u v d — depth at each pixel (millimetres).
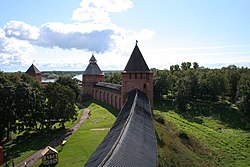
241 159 44906
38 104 53531
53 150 34719
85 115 72312
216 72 104562
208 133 60062
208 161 39594
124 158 17281
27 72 119562
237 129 66750
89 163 19375
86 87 114312
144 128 27281
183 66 172125
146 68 53500
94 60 116250
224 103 93125
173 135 44219
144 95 50188
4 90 48938
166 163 30656
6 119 47562
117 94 72938
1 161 37125
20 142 48656
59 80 95312
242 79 91875
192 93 96500
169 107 92562
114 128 28578
